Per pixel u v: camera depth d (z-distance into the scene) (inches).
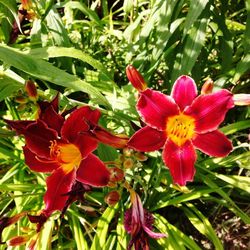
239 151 24.6
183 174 15.6
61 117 16.0
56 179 16.0
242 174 24.5
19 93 18.7
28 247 17.9
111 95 22.7
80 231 20.7
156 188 21.2
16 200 21.5
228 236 23.7
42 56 19.3
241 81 26.7
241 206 24.5
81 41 28.2
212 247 23.5
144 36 24.0
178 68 22.9
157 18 23.7
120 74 27.7
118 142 15.4
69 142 15.8
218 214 24.2
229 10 29.5
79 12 31.2
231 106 15.2
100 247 19.9
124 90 22.8
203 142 15.8
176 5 23.7
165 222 21.8
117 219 21.7
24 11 22.6
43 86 25.9
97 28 27.8
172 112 15.4
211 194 24.6
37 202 21.6
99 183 15.6
